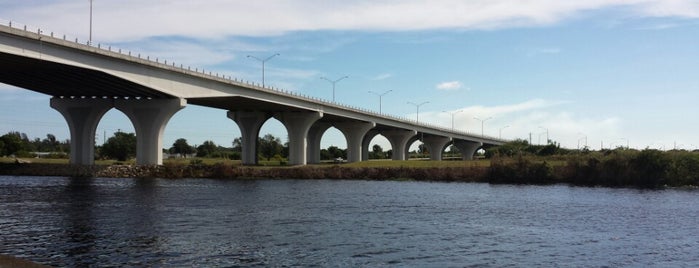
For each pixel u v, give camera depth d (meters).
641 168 102.06
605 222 51.38
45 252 33.56
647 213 58.50
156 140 107.50
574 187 96.38
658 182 100.19
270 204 61.12
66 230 41.38
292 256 33.97
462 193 81.62
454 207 61.81
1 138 174.12
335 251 35.72
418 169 115.75
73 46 76.94
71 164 110.62
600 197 76.81
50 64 76.69
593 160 106.12
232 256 33.53
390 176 114.94
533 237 42.75
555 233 44.81
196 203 60.97
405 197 73.31
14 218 47.34
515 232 44.94
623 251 38.00
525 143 195.25
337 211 55.91
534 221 51.44
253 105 133.00
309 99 141.75
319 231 43.16
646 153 102.25
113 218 48.06
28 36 69.94
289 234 41.50
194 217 49.50
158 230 42.12
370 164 135.75
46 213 50.78
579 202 69.56
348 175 115.75
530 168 108.50
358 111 167.62
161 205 58.50
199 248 35.59
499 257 35.19
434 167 117.12
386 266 32.06
